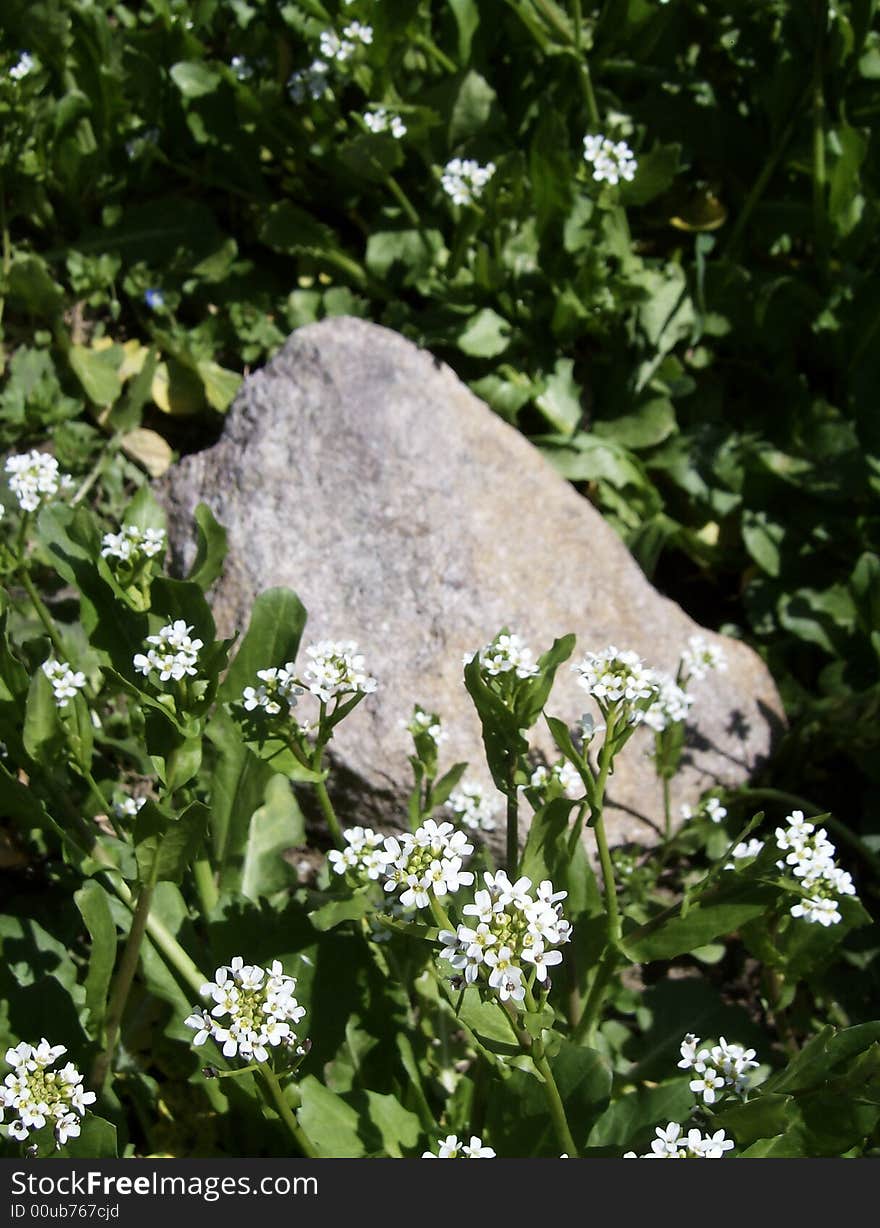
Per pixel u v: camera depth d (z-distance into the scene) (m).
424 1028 0.57
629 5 0.71
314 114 0.72
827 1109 0.50
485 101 0.71
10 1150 0.51
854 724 0.66
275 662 0.53
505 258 0.71
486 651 0.50
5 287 0.71
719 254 0.77
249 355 0.72
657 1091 0.51
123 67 0.73
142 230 0.74
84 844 0.54
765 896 0.50
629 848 0.63
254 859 0.58
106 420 0.71
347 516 0.64
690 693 0.65
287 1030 0.47
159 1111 0.56
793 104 0.73
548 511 0.67
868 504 0.70
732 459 0.72
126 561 0.52
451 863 0.46
